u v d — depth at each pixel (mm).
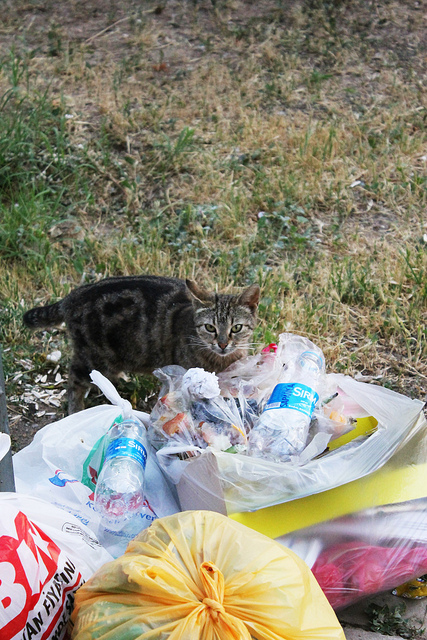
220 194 3373
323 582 2191
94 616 2023
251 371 2447
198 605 2002
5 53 4539
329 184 3438
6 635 2006
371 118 4012
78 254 3113
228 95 4195
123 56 4574
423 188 3420
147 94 4172
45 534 2094
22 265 3115
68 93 4105
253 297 2705
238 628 1983
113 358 2744
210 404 2326
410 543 2229
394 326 2871
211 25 4926
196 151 3637
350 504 2197
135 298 2732
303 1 5113
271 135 3807
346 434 2303
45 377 2777
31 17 5000
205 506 2207
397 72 4453
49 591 2055
